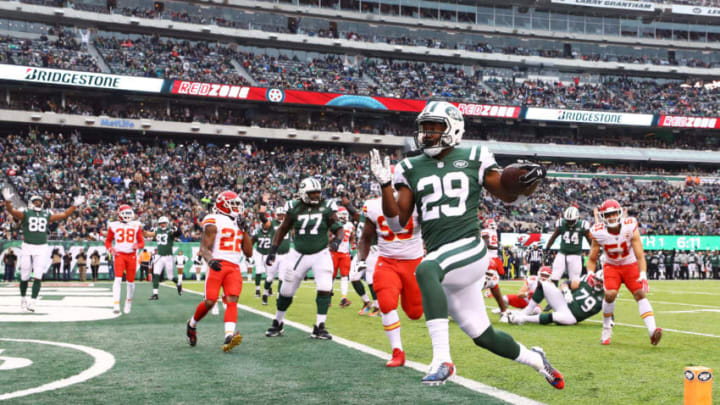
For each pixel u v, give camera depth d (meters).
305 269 7.73
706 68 52.03
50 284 20.33
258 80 41.41
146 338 7.63
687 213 40.16
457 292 3.89
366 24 47.31
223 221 6.89
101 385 4.84
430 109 4.00
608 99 48.31
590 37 51.09
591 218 38.94
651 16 51.97
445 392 4.58
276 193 35.72
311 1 45.97
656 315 11.77
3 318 9.88
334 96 39.81
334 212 7.84
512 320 9.62
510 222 36.19
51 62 35.50
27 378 5.11
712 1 53.03
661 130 48.12
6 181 30.23
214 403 4.24
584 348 7.14
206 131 38.38
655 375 5.47
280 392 4.58
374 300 10.72
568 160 45.88
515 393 4.67
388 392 4.58
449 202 3.94
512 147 43.28
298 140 41.09
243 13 44.44
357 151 43.12
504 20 50.06
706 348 7.26
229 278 6.82
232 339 6.32
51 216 11.21
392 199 3.98
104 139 38.12
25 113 34.38
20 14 38.28
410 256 6.04
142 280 23.64
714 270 32.62
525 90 47.78
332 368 5.59
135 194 32.00
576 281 9.56
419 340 7.54
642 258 7.40
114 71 37.31
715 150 47.75
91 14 39.50
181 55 41.53
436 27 48.44
